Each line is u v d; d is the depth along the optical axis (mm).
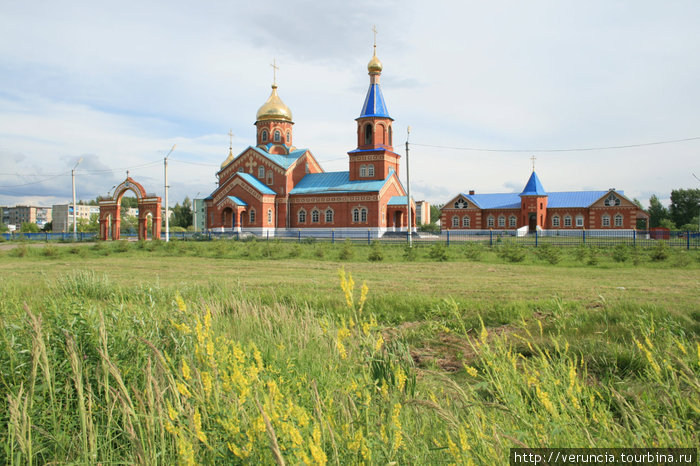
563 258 23781
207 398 3348
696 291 12461
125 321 5824
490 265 21000
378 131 53469
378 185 52188
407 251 25219
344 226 53125
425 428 3422
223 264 22203
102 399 4328
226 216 57531
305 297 11102
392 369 4066
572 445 2916
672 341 5281
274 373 4215
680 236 35219
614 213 53562
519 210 56594
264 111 60031
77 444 3777
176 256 27500
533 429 3088
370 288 13547
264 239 46125
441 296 11523
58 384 4297
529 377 3809
